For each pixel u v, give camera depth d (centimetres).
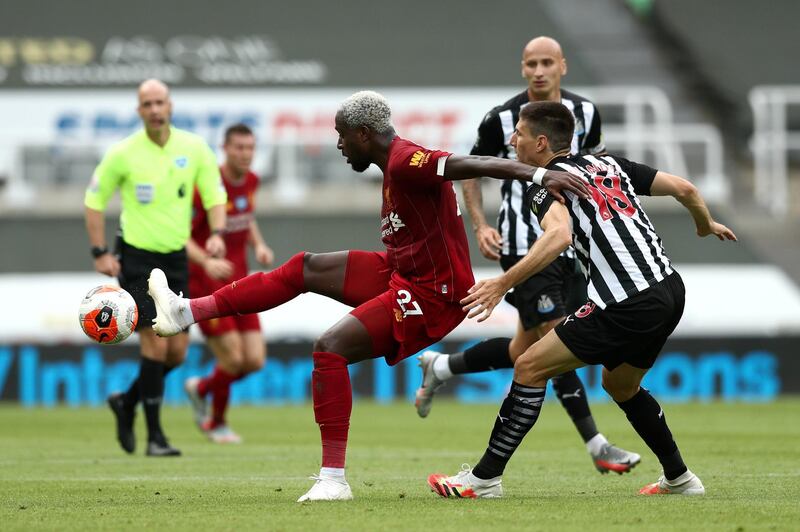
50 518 1744
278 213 7200
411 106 8175
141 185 2972
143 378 3006
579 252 1906
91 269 7012
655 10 9212
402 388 5419
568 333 1861
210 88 8231
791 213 7431
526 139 1914
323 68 8438
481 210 2500
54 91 8112
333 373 1864
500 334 5466
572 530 1548
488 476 1934
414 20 8888
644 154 7750
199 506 1880
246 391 5412
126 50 8512
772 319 6306
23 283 6272
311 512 1752
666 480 2005
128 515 1767
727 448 3117
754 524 1612
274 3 8888
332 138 7594
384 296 1886
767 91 8369
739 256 6819
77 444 3447
